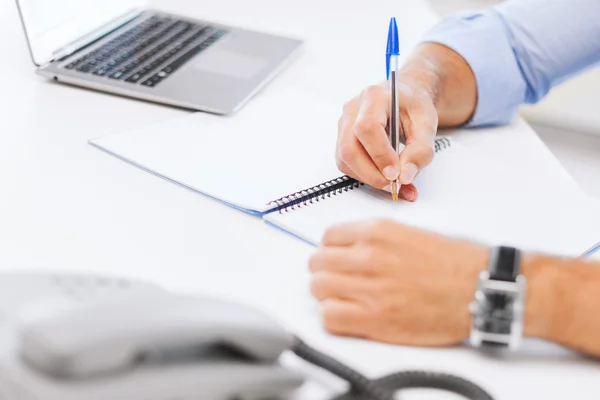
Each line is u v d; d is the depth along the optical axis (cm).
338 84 107
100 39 112
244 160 83
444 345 56
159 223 70
